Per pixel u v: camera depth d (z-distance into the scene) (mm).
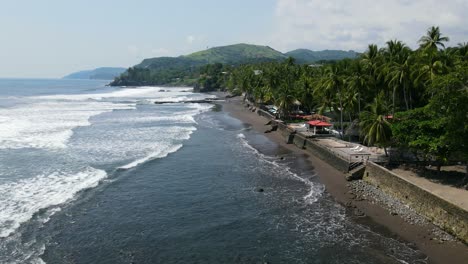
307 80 78250
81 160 44969
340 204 32875
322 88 63250
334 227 28469
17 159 44312
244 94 149250
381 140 39500
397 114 40219
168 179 39438
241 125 77500
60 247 24672
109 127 71125
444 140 32219
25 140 55125
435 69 44625
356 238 26719
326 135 55969
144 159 46344
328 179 39938
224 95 180625
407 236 26797
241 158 48781
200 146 55469
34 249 24109
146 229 27953
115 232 27250
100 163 44094
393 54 54812
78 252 24250
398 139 37688
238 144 57688
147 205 32406
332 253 24859
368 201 33469
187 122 80438
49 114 88625
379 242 26062
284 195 35219
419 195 30594
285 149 54688
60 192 33875
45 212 29562
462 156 33438
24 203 30969
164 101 136250
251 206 32625
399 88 52281
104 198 33438
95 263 23125
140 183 37812
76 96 162000
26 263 22375
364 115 43844
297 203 33219
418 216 29906
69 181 36938
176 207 32219
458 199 29656
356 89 53156
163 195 34906
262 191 36219
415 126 36375
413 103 54438
